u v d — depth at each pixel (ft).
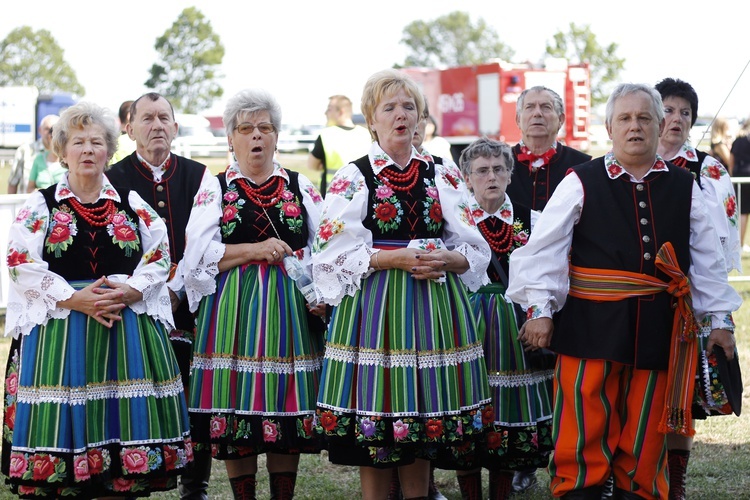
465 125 67.46
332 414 11.80
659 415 11.39
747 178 32.60
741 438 17.10
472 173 13.75
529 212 13.92
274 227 13.33
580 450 11.46
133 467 11.68
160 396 11.98
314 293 12.91
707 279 11.63
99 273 11.97
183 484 14.29
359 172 12.07
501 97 64.03
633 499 11.51
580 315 11.55
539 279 11.68
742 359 22.50
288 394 12.97
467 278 12.43
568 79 64.64
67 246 11.87
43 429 11.43
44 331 11.69
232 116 13.44
